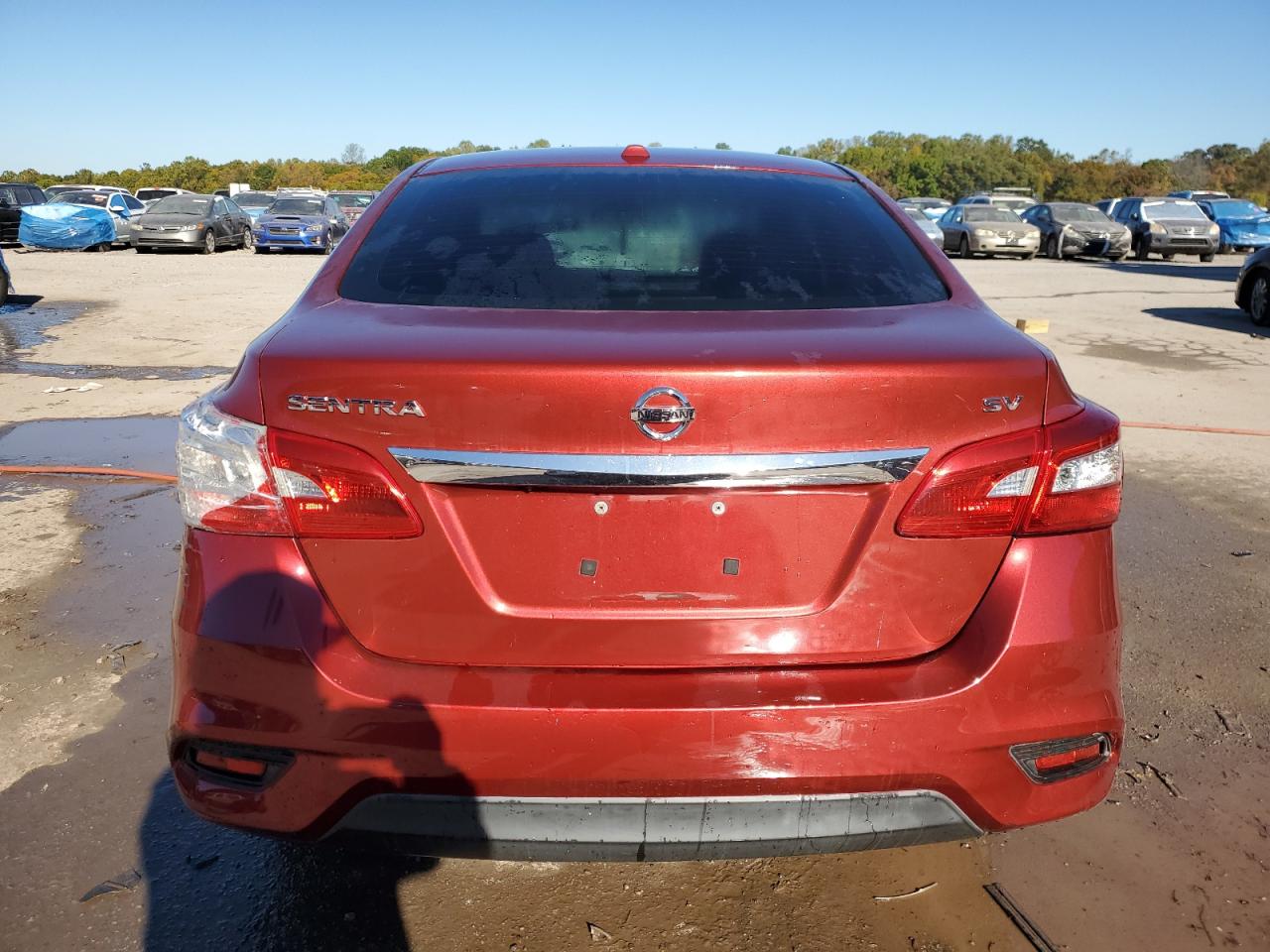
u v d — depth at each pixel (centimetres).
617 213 244
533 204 249
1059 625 182
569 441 171
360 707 173
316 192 2812
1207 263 2475
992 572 184
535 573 178
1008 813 184
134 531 464
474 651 179
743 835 177
